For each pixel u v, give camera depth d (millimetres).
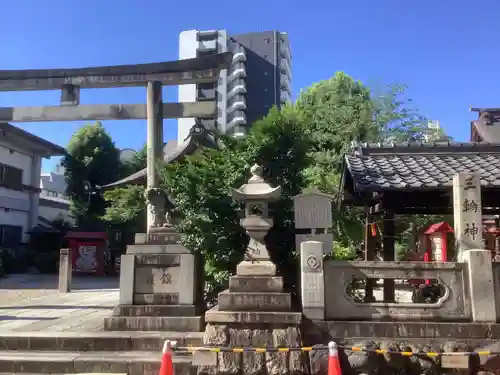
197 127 12672
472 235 6625
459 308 6273
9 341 7227
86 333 7500
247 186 7082
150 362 6469
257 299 6367
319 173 14539
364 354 5934
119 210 25047
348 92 21844
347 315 6367
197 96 59344
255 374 5977
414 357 5934
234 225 8352
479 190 6719
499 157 9234
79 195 32125
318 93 22391
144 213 24766
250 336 6148
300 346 6051
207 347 6094
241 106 58344
